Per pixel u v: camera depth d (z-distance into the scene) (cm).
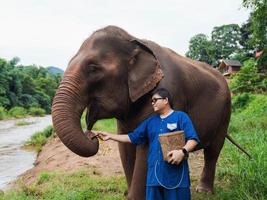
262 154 668
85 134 434
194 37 6931
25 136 2562
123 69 457
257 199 544
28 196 702
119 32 468
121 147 519
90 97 450
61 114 422
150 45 507
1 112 5197
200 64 617
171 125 413
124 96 460
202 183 647
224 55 6494
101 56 448
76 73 438
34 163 1433
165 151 409
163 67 495
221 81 621
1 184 1054
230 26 6550
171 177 412
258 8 1401
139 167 464
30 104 6981
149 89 458
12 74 6669
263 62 1775
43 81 9056
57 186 737
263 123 1366
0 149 1895
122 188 693
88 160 1013
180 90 505
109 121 2120
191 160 895
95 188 709
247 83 2720
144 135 434
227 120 639
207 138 596
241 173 648
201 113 559
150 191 422
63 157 1179
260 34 1485
